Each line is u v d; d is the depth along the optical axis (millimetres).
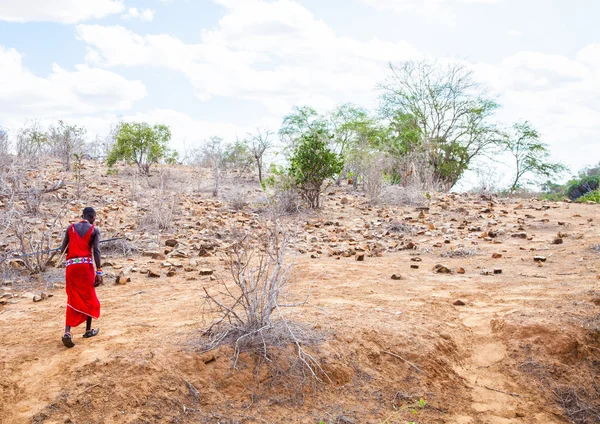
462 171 25859
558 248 10062
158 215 12344
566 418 5199
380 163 17469
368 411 4898
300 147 15148
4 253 9125
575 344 5879
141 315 6504
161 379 4777
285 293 7348
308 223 13305
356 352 5551
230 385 4914
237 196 15539
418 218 13789
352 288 7746
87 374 4789
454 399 5262
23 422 4262
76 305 5484
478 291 7566
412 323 6250
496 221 13008
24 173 15500
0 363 5008
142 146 18906
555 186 27906
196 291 7652
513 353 5887
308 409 4832
